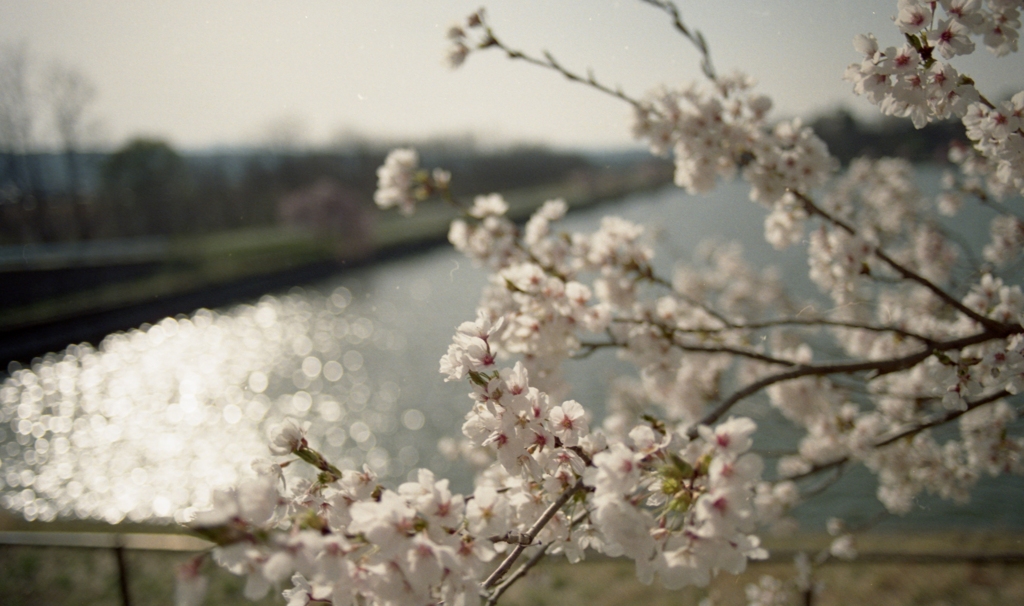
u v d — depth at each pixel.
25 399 19.70
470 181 42.91
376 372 21.75
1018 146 2.16
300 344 25.17
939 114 2.13
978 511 6.64
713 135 3.11
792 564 5.95
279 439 1.80
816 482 6.31
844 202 3.52
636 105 3.25
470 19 2.92
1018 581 5.59
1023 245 3.76
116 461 16.33
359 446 16.64
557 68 2.99
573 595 6.14
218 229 33.09
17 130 14.48
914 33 2.06
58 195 25.16
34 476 15.45
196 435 17.86
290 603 1.59
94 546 6.38
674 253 6.76
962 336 2.85
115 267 27.41
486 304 3.36
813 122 4.21
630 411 6.07
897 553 4.90
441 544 1.39
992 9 2.00
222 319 28.48
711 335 3.44
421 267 37.03
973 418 3.55
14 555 7.32
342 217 36.31
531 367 2.95
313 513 1.39
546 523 1.77
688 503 1.41
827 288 3.35
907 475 3.95
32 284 24.47
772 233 3.30
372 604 1.46
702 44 2.88
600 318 2.89
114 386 21.02
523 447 1.78
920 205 4.89
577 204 34.00
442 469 14.91
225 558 1.24
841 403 3.89
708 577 1.38
